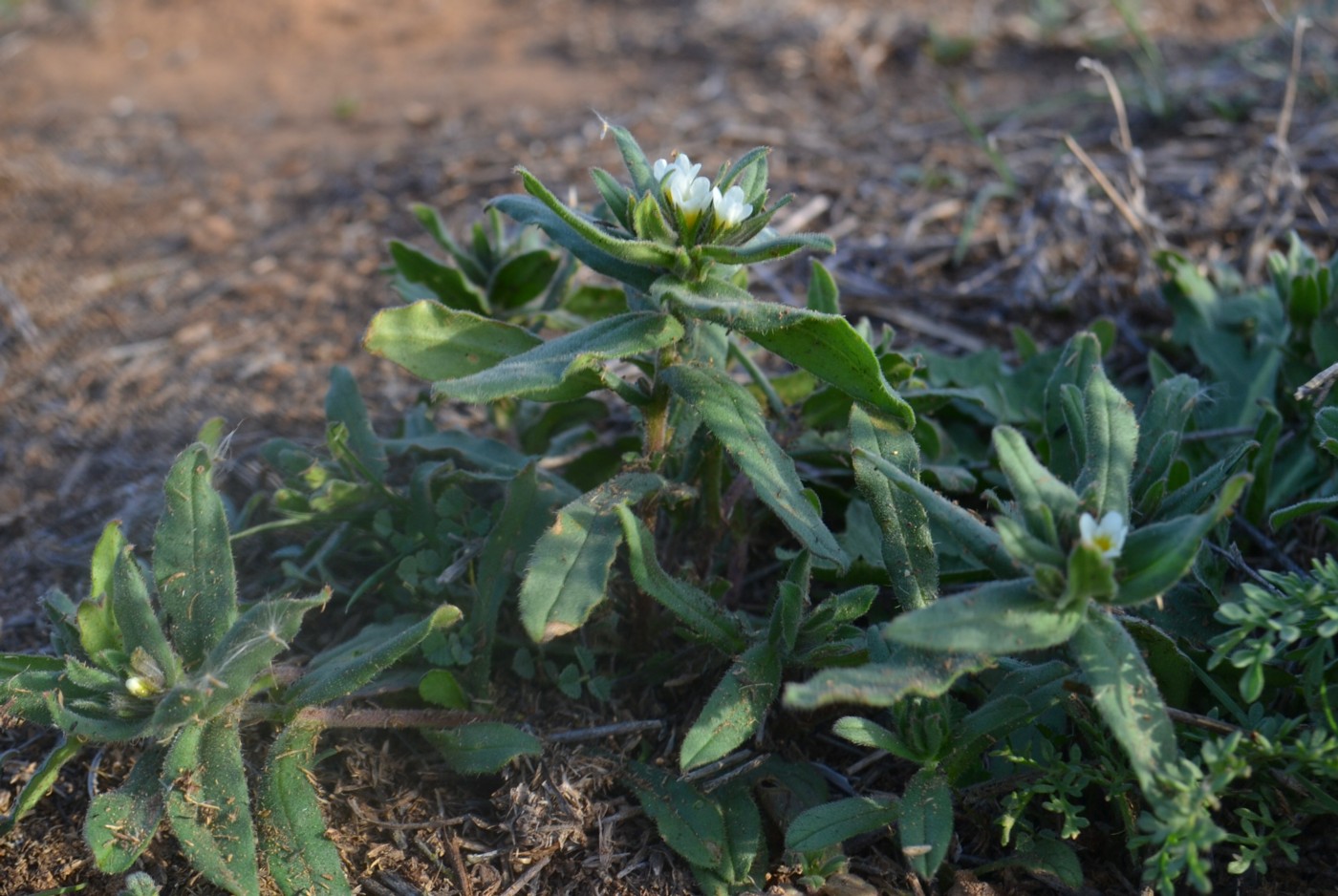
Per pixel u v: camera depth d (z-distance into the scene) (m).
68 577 0.43
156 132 0.63
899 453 0.38
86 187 0.57
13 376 0.48
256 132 0.63
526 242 0.43
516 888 0.38
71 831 0.39
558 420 0.43
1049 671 0.38
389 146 0.59
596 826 0.38
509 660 0.40
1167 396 0.40
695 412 0.39
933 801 0.37
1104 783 0.37
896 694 0.35
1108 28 0.64
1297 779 0.37
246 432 0.45
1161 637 0.37
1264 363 0.44
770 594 0.42
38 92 0.69
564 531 0.38
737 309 0.37
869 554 0.41
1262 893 0.37
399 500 0.41
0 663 0.38
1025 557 0.35
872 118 0.58
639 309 0.39
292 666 0.39
